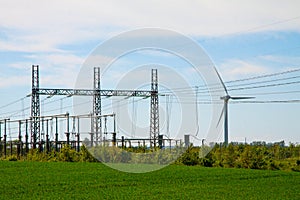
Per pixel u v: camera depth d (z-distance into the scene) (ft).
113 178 106.32
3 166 141.59
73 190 87.51
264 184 98.32
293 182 102.01
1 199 77.46
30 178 105.91
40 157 182.70
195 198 79.15
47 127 200.54
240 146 150.92
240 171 125.49
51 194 82.74
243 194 84.12
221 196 81.51
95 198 78.59
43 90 215.92
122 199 77.66
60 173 117.50
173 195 82.12
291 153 161.48
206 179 106.11
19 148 213.66
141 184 96.58
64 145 186.09
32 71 226.38
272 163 142.41
